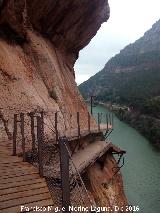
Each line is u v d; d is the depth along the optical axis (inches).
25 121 580.1
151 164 1664.6
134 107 3444.9
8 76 628.4
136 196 1183.6
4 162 368.5
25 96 639.1
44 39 925.2
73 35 1068.5
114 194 751.1
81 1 946.7
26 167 358.3
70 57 1154.7
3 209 266.7
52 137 557.0
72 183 391.9
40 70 804.0
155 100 3122.5
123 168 1584.6
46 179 336.2
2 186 301.3
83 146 764.0
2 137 512.7
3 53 656.4
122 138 2401.6
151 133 2311.8
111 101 5083.7
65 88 954.7
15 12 699.4
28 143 488.4
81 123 969.5
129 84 6412.4
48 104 727.7
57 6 885.2
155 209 1057.5
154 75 6565.0
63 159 287.3
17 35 743.1
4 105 561.6
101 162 808.9
